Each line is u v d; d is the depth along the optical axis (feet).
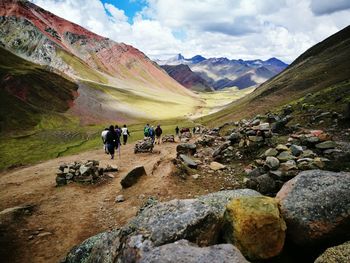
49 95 477.77
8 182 67.10
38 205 49.80
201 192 47.55
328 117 81.87
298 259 24.75
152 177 56.34
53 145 213.25
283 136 67.82
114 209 46.93
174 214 25.04
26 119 342.44
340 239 23.48
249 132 65.16
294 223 24.72
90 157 100.58
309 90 223.51
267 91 319.06
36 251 36.22
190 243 20.95
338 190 25.63
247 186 44.60
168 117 582.35
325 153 49.06
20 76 466.29
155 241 22.20
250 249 23.36
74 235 40.06
